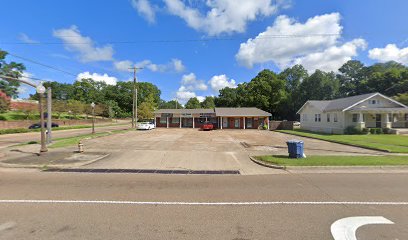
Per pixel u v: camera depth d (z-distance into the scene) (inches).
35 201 247.0
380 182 330.3
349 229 182.9
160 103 4849.9
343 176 369.7
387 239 167.2
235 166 458.0
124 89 4232.3
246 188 300.7
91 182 331.9
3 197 260.7
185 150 668.7
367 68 2568.9
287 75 2883.9
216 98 3147.1
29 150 648.4
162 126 2090.3
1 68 1865.2
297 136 1179.3
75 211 218.8
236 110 2022.6
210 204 239.3
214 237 169.8
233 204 239.3
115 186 309.9
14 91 1943.9
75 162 478.3
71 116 2770.7
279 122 1902.1
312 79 2364.7
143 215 210.1
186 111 2118.6
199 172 406.3
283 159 484.4
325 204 239.5
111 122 3107.8
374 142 794.2
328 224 191.9
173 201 249.0
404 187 304.0
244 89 2731.3
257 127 1940.2
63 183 325.4
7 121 1565.0
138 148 704.4
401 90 1909.4
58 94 4266.7
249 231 179.5
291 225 190.1
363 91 2266.2
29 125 1706.4
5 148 706.2
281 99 2431.1
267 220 199.6
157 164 476.4
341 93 2486.5
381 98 1243.8
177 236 171.3
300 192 282.0
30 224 190.2
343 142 803.4
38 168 439.5
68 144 784.9
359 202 245.6
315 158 492.7
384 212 218.1
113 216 207.3
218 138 1070.4
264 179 351.6
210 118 2063.2
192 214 212.7
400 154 572.1
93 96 4082.2
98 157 538.6
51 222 194.1
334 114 1305.4
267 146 774.5
